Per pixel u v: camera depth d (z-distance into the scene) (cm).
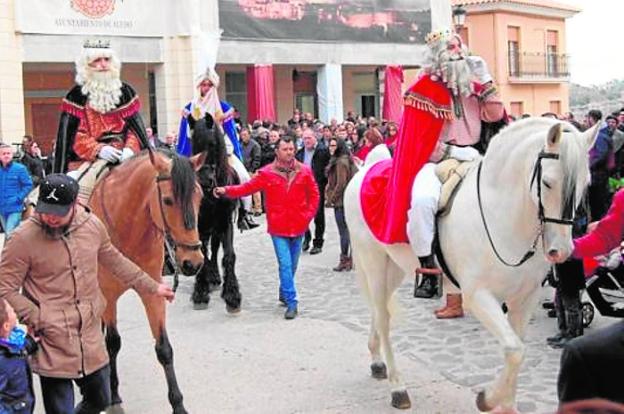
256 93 2561
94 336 510
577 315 765
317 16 2677
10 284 486
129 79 2531
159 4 2331
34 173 1838
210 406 662
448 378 709
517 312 566
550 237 494
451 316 912
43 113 2481
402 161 598
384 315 665
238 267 1315
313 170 1423
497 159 544
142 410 662
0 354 455
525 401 639
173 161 595
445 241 573
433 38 604
